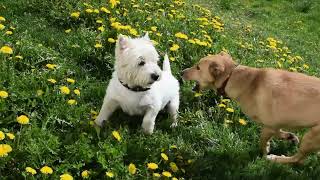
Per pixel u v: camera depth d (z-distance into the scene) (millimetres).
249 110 1765
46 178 1342
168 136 1778
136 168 1512
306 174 1729
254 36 3477
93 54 2156
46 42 2246
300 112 1646
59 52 2178
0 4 2564
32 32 2301
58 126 1653
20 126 1565
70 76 1976
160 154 1620
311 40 4312
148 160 1574
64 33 2375
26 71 1864
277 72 1725
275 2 5363
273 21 4719
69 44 2217
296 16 4977
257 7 5137
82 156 1461
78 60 2137
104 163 1447
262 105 1708
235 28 3551
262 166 1749
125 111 1754
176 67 2205
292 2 5383
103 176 1445
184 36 2332
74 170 1433
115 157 1491
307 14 5059
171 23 2617
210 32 2713
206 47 2414
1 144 1355
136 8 2678
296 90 1654
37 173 1374
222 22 3514
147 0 2990
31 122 1582
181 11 2992
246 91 1745
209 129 1866
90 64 2135
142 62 1611
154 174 1475
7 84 1737
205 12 3332
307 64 3135
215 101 2062
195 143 1803
